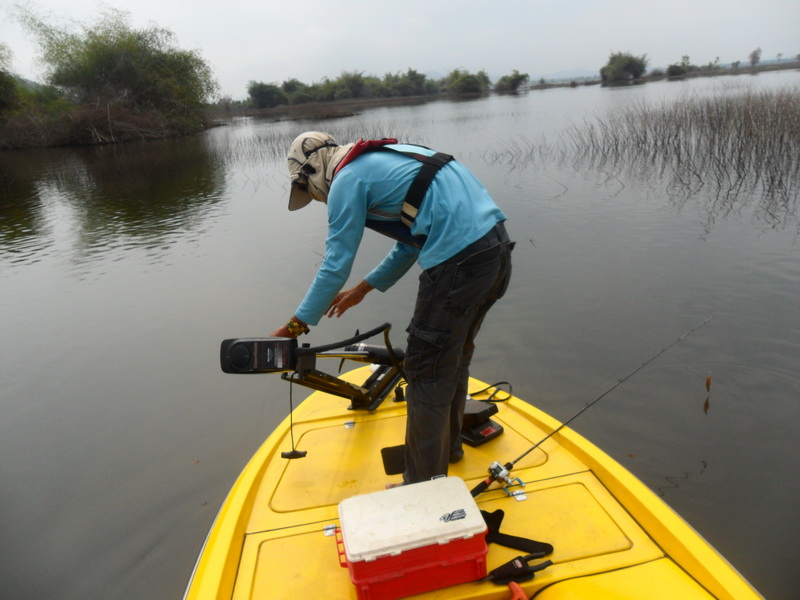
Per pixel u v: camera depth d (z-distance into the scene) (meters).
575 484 2.27
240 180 14.74
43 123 29.03
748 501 3.04
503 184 10.82
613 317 5.03
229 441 3.88
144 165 19.27
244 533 2.14
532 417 2.76
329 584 1.89
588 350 4.56
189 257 7.95
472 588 1.77
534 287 5.74
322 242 8.16
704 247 6.53
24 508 3.37
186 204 11.90
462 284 1.90
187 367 4.89
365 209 1.99
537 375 4.29
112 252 8.56
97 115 29.31
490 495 2.24
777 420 3.64
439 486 1.85
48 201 13.42
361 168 1.97
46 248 9.12
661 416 3.76
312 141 2.17
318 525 2.15
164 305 6.24
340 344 2.27
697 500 3.07
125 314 6.09
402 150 2.00
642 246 6.73
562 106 30.36
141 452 3.82
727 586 1.69
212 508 3.28
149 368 4.91
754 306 5.02
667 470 3.31
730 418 3.70
